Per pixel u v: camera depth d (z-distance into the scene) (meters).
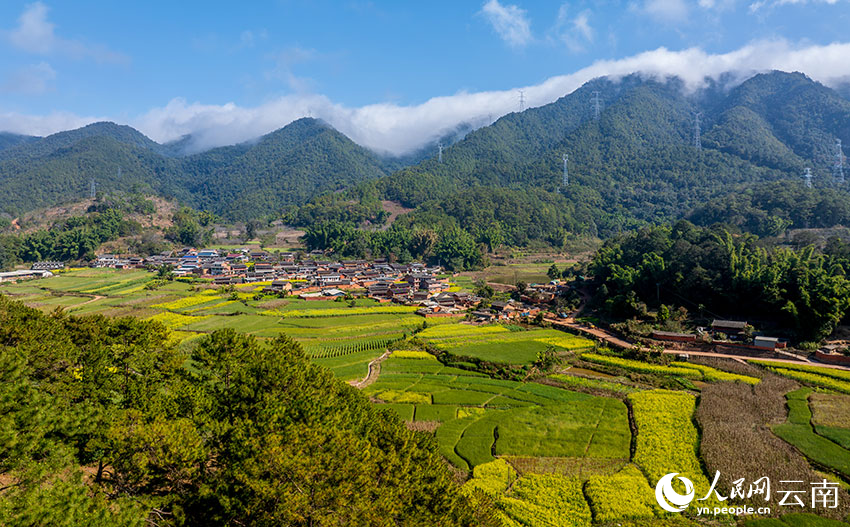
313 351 107.62
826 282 103.06
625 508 49.91
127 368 53.94
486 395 84.31
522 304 157.50
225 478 35.84
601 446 64.50
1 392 32.50
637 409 75.19
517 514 49.28
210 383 55.03
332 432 36.25
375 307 152.88
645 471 57.78
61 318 59.53
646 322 120.44
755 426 67.31
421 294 165.62
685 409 74.75
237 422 40.81
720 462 57.50
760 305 113.19
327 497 31.80
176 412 44.06
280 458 32.19
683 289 127.19
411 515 36.56
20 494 27.36
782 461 57.53
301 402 42.19
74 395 45.38
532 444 65.12
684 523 47.81
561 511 50.25
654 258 139.50
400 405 79.50
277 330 123.19
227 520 34.59
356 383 90.12
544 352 104.69
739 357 96.56
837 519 47.47
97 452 39.16
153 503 35.22
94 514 28.73
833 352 93.31
